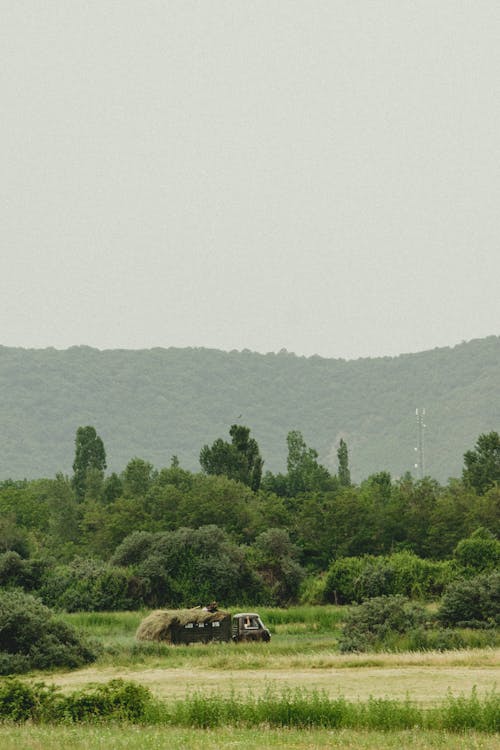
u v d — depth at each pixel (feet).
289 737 155.43
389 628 342.44
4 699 190.49
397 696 215.51
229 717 176.65
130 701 188.44
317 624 452.35
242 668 287.28
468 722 166.20
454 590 363.97
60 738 152.66
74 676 287.07
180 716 179.01
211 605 390.83
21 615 313.73
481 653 297.94
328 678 254.68
